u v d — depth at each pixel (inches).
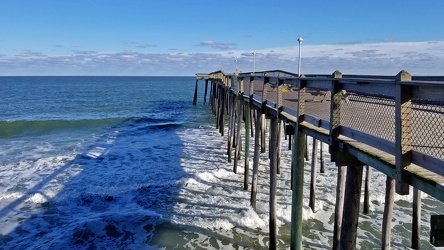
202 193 444.5
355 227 158.6
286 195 430.3
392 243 307.4
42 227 362.0
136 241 329.4
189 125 1011.3
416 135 184.5
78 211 402.3
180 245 319.6
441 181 97.6
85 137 831.7
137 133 885.2
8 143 756.6
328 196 418.0
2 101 1831.9
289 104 332.8
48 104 1707.7
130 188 464.8
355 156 149.1
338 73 165.8
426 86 100.0
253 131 864.9
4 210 400.5
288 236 329.7
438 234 101.6
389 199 234.8
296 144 226.7
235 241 324.2
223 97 810.8
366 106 280.8
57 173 529.3
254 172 382.0
